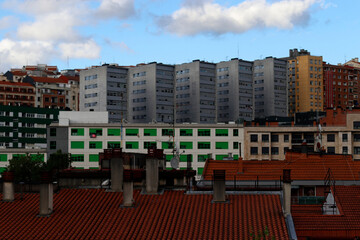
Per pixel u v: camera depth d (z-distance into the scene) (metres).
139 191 47.88
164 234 40.72
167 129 154.12
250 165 75.62
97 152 153.25
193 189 48.66
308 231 44.91
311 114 185.12
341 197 50.69
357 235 44.81
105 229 42.03
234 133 156.25
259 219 42.00
